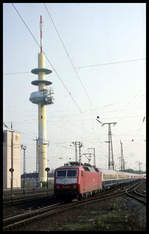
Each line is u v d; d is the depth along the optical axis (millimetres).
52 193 44812
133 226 14758
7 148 70000
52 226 15352
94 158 77750
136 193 38562
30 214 19297
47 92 100500
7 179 69062
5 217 19219
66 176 30359
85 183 32625
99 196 37125
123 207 23047
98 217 17094
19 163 74625
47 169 48844
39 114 102625
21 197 36125
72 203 27344
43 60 105125
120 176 66438
